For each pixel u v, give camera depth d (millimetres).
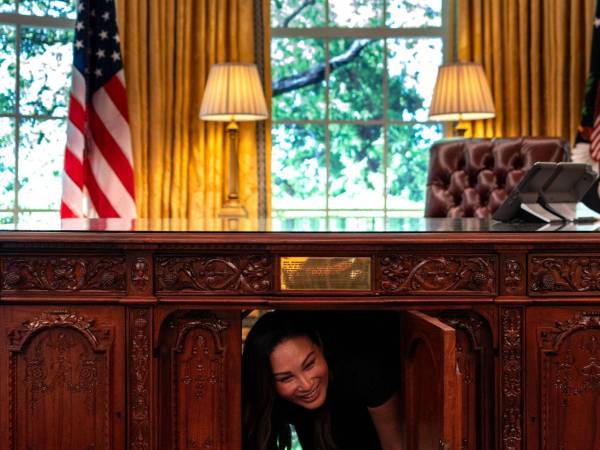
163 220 3039
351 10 5727
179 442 2057
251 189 5355
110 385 2012
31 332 2012
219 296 1987
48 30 5383
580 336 2031
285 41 5711
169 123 5227
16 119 5281
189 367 2057
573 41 5164
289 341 2146
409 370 2096
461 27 5312
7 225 2264
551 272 2016
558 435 2035
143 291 1983
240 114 4836
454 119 5090
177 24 5203
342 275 1984
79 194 4777
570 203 2498
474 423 2078
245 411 2240
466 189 3809
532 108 5266
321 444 2367
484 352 2062
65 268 2002
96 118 4953
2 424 2020
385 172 5727
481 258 2006
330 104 5727
